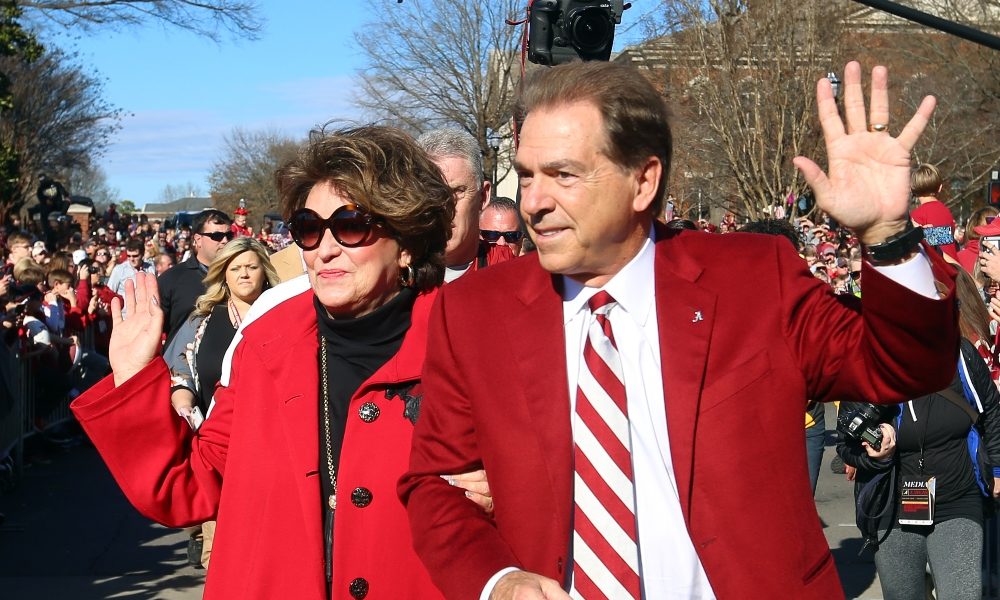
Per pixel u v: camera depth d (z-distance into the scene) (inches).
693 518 77.7
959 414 168.1
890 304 72.0
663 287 82.3
